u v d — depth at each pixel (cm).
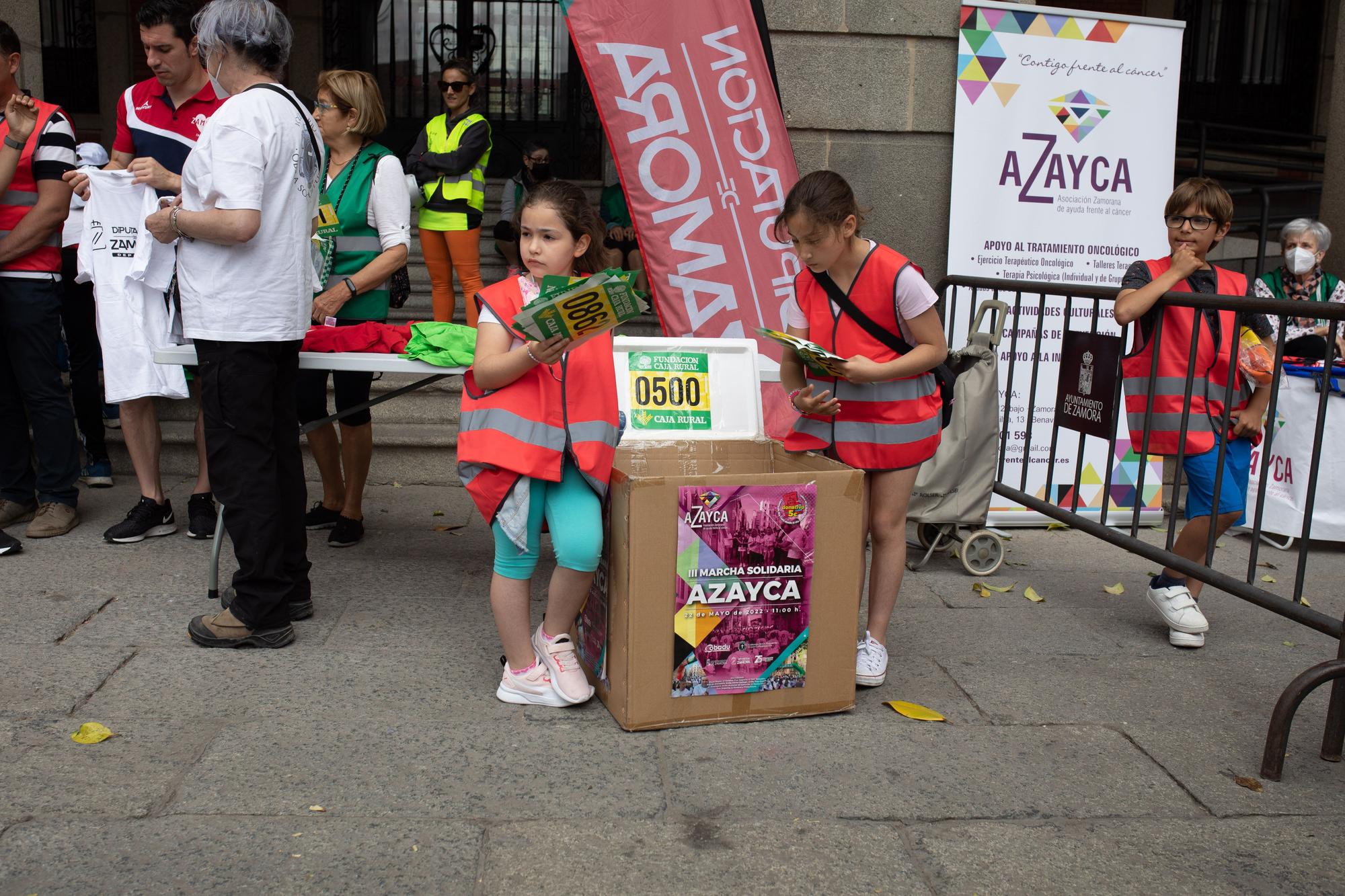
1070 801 270
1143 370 402
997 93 527
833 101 533
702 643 298
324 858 233
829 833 251
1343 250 608
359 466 459
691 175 484
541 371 289
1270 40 1285
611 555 299
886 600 335
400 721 299
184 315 331
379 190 439
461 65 647
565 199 291
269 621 346
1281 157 1120
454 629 371
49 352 457
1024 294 539
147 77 1040
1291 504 519
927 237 549
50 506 466
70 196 450
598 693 319
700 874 233
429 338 375
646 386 354
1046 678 350
